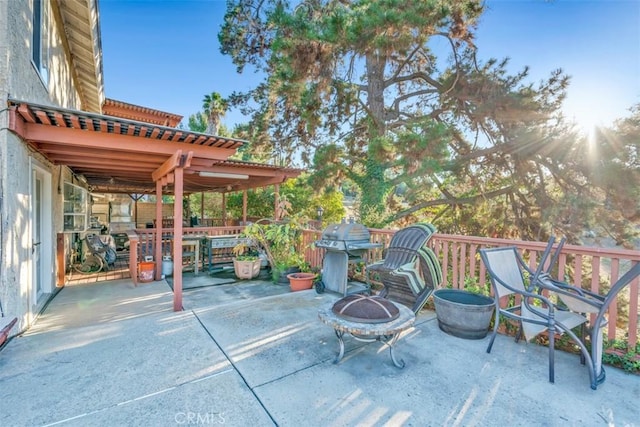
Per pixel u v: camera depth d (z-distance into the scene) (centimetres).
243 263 685
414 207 1105
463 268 398
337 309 275
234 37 1077
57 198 590
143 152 469
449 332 334
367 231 512
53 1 520
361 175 1007
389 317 263
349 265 584
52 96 526
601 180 731
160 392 232
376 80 960
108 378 250
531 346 309
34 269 430
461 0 755
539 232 929
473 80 902
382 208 898
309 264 662
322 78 757
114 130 418
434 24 692
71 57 698
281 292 585
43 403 218
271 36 1041
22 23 361
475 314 317
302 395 228
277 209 946
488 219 1080
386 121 988
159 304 501
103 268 793
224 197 1362
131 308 479
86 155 502
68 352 294
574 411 212
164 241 781
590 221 802
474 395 229
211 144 497
